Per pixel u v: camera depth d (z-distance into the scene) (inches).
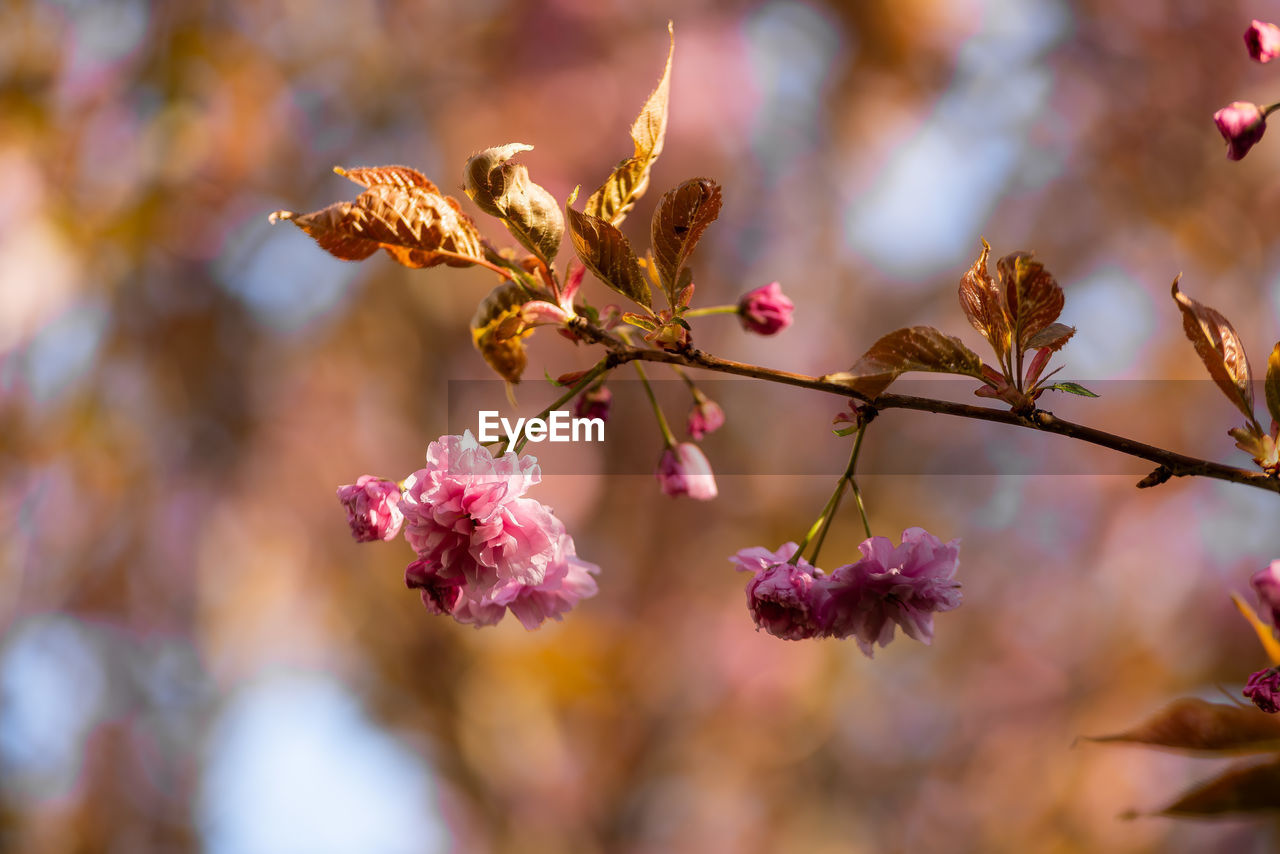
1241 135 37.1
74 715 97.3
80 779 97.3
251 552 101.4
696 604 111.7
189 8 93.2
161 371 97.1
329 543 103.0
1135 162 112.6
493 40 109.6
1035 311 37.1
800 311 116.0
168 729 101.1
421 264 38.6
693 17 113.7
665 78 38.3
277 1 99.5
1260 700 36.7
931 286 117.0
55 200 85.7
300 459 103.0
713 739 110.6
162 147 90.5
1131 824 102.5
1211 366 37.2
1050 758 107.8
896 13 113.5
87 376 92.0
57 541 92.8
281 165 100.3
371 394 103.9
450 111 107.8
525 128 108.5
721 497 109.7
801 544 38.8
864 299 117.6
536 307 38.6
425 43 108.0
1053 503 110.0
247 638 101.7
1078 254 113.7
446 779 103.5
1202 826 99.7
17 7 85.3
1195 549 105.7
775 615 38.4
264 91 96.7
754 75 114.4
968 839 108.9
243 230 98.7
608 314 39.3
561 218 38.5
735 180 114.4
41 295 83.8
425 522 38.1
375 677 103.4
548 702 103.4
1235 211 108.3
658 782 110.1
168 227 91.6
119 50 91.0
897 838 110.7
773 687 110.9
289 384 103.6
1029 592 111.5
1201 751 36.9
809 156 117.6
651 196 110.0
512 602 39.2
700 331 113.2
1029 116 116.9
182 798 101.2
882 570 38.3
